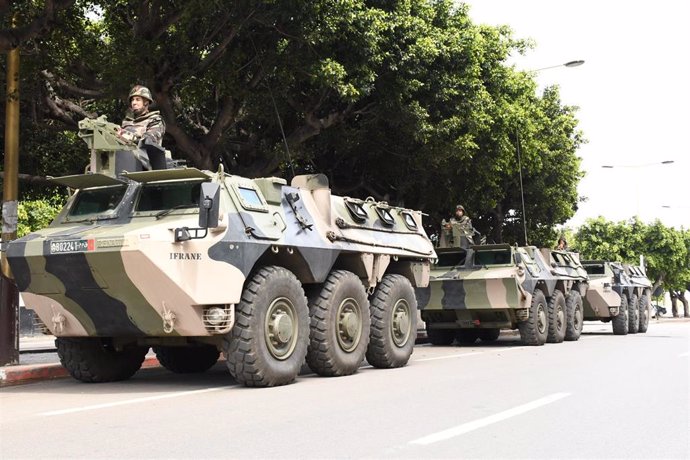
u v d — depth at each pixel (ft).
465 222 54.13
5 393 25.70
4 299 33.17
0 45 32.32
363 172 68.49
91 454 14.89
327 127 55.62
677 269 170.71
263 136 59.52
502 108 63.98
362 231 32.63
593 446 16.06
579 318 59.62
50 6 33.35
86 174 26.30
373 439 16.48
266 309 25.45
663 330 83.82
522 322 51.98
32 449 15.39
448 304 51.62
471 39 56.44
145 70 42.01
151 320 24.67
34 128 48.47
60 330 26.21
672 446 16.14
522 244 96.17
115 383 28.58
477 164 65.92
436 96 55.21
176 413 19.86
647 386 26.27
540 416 19.75
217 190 23.72
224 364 38.40
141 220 25.61
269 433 17.07
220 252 24.03
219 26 42.42
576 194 95.66
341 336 29.48
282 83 48.49
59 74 44.47
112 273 23.43
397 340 33.40
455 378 28.58
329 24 42.93
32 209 90.12
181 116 56.34
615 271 72.08
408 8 52.16
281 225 27.32
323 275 28.86
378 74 51.26
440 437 16.75
